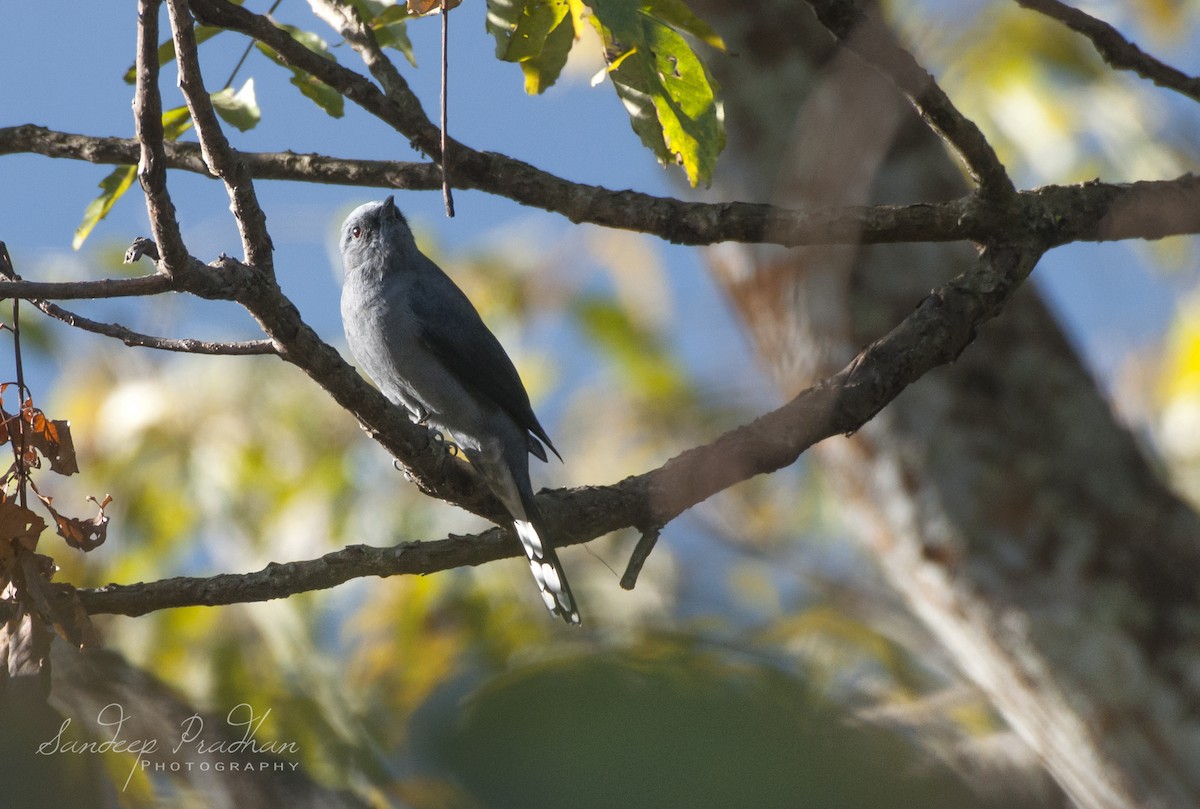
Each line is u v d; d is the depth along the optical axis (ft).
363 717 28.99
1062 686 31.81
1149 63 27.35
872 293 34.78
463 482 26.22
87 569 43.65
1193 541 32.71
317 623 37.88
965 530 32.94
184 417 45.34
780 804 10.98
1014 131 46.44
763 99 36.27
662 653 14.12
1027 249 25.99
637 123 24.85
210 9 25.29
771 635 31.01
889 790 11.62
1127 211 26.45
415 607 40.01
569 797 10.94
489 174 26.78
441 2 23.41
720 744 11.31
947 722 30.40
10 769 14.35
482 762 11.44
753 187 36.63
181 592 23.62
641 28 20.97
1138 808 31.17
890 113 26.96
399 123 26.53
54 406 45.88
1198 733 30.63
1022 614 32.24
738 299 37.27
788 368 36.22
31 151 28.89
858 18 23.43
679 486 25.59
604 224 26.73
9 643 20.67
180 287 21.17
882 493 34.40
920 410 33.68
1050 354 34.12
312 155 27.84
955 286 25.76
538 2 24.20
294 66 26.09
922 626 40.32
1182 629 31.42
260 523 44.83
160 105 19.40
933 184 35.22
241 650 35.17
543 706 11.65
